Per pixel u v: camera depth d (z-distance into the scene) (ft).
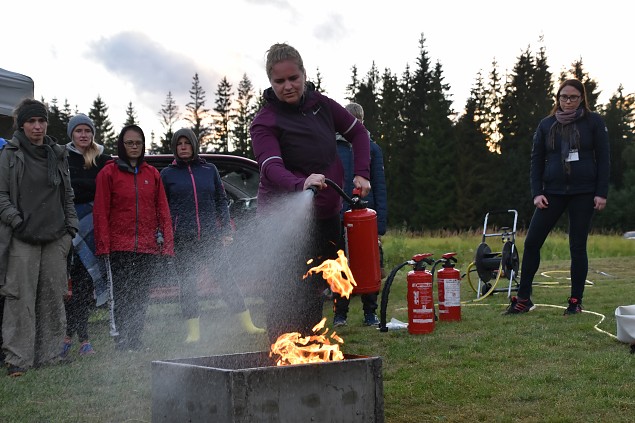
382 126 201.67
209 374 8.42
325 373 8.55
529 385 12.85
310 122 12.16
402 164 190.90
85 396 13.25
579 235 20.40
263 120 12.05
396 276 34.78
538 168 20.92
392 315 22.54
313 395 8.47
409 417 11.33
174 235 19.20
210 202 19.53
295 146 12.06
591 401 11.72
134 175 18.29
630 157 184.65
